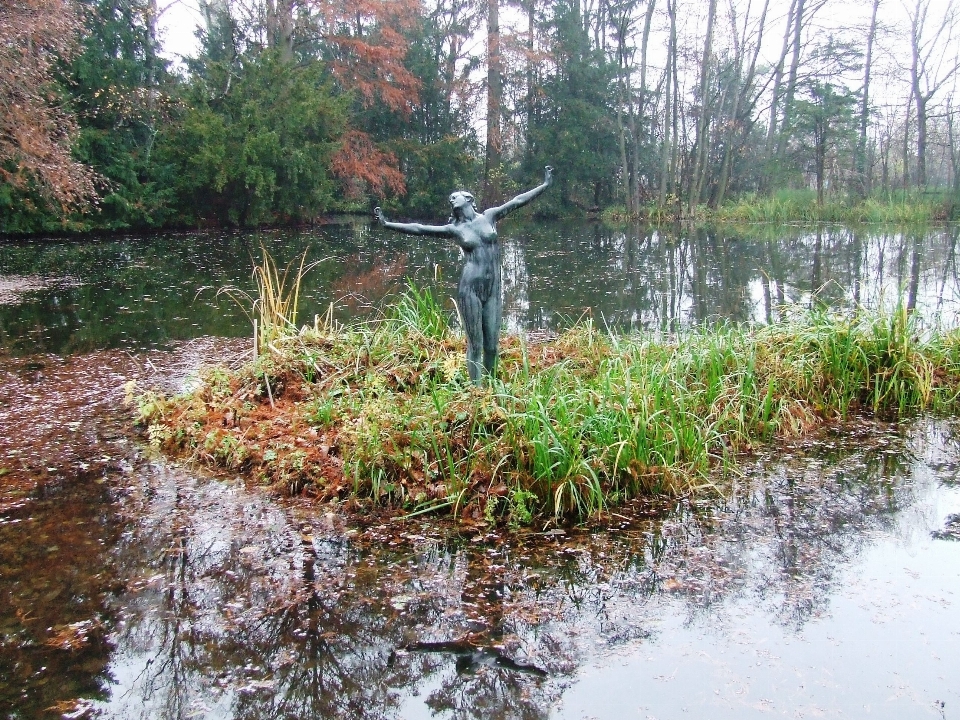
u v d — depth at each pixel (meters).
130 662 3.54
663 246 21.98
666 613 3.87
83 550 4.57
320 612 3.92
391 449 5.29
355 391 6.54
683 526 4.83
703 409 6.47
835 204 30.20
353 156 31.31
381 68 32.66
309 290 14.09
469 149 37.78
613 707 3.17
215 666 3.51
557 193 38.22
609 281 15.02
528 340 9.49
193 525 4.88
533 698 3.25
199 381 7.44
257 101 26.17
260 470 5.57
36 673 3.46
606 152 39.84
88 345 9.81
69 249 20.80
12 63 14.52
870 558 4.39
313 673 3.46
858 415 6.98
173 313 12.05
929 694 3.21
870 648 3.54
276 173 26.34
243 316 11.81
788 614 3.83
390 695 3.30
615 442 5.28
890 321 7.69
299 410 6.35
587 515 4.97
